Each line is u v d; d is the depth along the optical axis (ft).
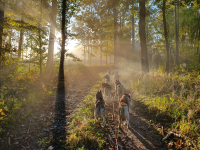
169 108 22.35
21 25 44.09
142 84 36.94
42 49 46.93
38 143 16.16
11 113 21.38
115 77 44.52
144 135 17.53
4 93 28.96
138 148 15.38
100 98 21.03
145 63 49.37
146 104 25.94
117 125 20.20
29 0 48.70
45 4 46.21
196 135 15.61
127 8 60.59
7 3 48.39
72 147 15.49
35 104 26.63
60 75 48.39
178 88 32.12
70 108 26.50
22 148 15.19
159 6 61.21
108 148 15.51
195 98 24.88
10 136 16.80
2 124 18.30
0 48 37.40
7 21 42.06
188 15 90.58
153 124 19.70
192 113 19.34
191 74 42.70
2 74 44.19
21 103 25.14
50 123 20.72
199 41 79.10
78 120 21.48
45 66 57.36
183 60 88.99
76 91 37.65
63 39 48.73
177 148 14.52
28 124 19.88
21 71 51.78
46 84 41.86
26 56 47.21
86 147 15.64
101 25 86.94
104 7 72.95
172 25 102.83
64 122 21.20
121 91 29.48
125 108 18.25
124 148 15.46
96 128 19.35
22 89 33.30
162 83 34.60
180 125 17.37
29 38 45.78
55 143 16.29
